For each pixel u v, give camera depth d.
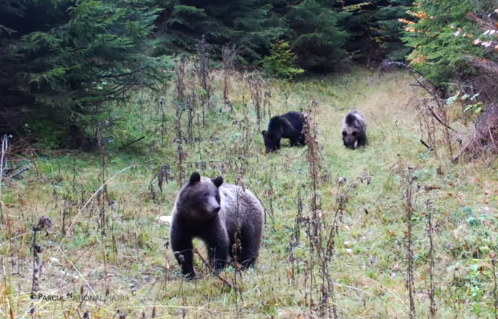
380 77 23.08
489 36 10.96
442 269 7.03
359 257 7.63
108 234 8.20
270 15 23.31
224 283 6.38
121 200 9.78
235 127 14.95
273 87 19.88
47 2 11.16
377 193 10.13
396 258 7.55
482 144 11.40
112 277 6.68
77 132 12.20
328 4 24.94
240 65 21.36
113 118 14.00
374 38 26.03
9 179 9.67
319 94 20.70
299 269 7.02
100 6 11.42
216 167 12.02
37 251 5.72
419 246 7.75
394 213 9.10
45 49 11.28
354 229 8.66
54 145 11.52
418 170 10.98
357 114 14.20
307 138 10.05
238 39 21.53
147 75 12.93
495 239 7.65
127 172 11.30
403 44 24.50
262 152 13.70
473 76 14.11
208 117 15.40
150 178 11.20
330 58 23.95
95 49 11.61
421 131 13.17
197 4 21.59
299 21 23.25
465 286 6.49
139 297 6.07
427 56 14.68
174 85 17.20
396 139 13.43
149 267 7.19
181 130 14.49
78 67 11.20
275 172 11.73
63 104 11.20
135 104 15.80
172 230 6.76
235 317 5.58
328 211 9.52
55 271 6.61
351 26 27.39
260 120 15.68
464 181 10.14
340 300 6.06
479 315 5.72
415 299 6.10
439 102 13.64
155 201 9.98
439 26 14.68
